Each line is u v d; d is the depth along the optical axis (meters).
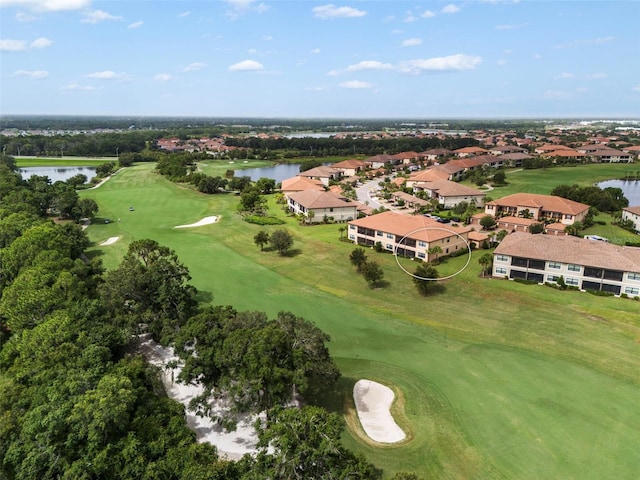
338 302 64.94
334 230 104.00
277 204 137.00
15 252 63.12
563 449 36.00
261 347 37.62
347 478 28.83
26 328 46.88
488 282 70.75
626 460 34.81
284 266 80.00
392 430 38.53
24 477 28.48
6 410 33.47
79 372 35.81
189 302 55.28
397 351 51.47
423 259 80.88
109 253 87.25
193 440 32.84
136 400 34.00
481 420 39.44
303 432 30.42
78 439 30.23
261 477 28.20
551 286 68.62
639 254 66.88
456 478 33.28
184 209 127.81
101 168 194.75
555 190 132.25
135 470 28.95
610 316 58.59
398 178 171.88
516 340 53.56
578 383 44.72
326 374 40.22
